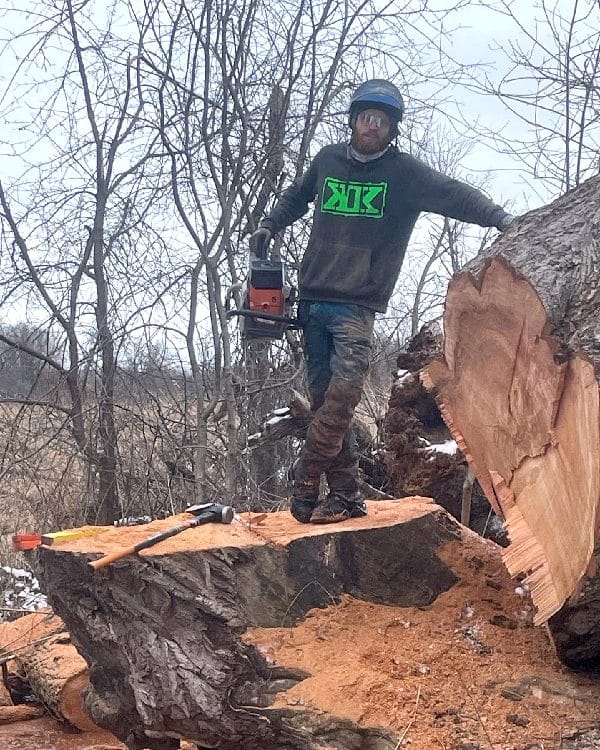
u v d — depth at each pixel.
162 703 3.43
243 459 8.30
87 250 8.64
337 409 4.01
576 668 3.34
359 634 3.53
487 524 6.16
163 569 3.40
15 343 8.39
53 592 3.67
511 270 3.22
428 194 4.05
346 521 4.09
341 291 4.09
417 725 2.95
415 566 3.93
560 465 2.81
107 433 8.35
